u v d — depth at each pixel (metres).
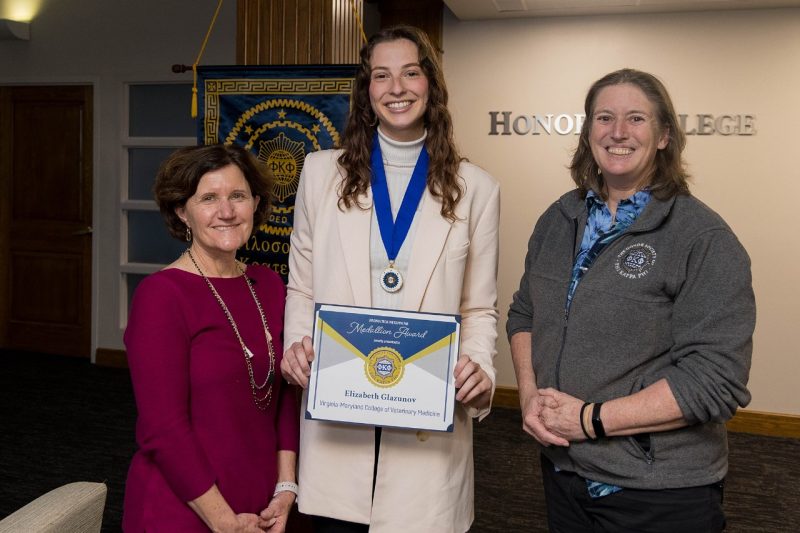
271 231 3.02
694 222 1.55
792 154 4.71
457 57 5.25
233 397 1.63
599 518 1.66
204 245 1.68
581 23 5.02
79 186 6.18
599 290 1.61
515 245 5.24
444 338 1.65
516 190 5.21
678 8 4.74
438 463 1.77
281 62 3.38
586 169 1.77
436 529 1.75
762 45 4.71
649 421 1.52
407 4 5.32
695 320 1.53
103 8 5.95
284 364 1.69
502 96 5.19
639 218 1.60
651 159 1.63
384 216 1.79
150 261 6.12
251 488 1.65
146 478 1.58
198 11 5.75
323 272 1.79
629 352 1.59
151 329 1.55
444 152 1.81
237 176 1.68
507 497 3.71
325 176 1.87
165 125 6.01
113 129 6.01
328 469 1.78
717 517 1.57
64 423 4.62
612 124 1.62
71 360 6.20
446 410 1.63
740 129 4.77
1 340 6.48
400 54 1.74
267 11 3.38
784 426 4.79
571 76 5.06
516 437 4.64
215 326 1.63
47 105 6.20
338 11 3.40
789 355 4.80
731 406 1.49
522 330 1.93
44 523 1.27
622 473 1.57
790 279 4.77
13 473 3.77
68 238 6.23
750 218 4.81
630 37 4.94
